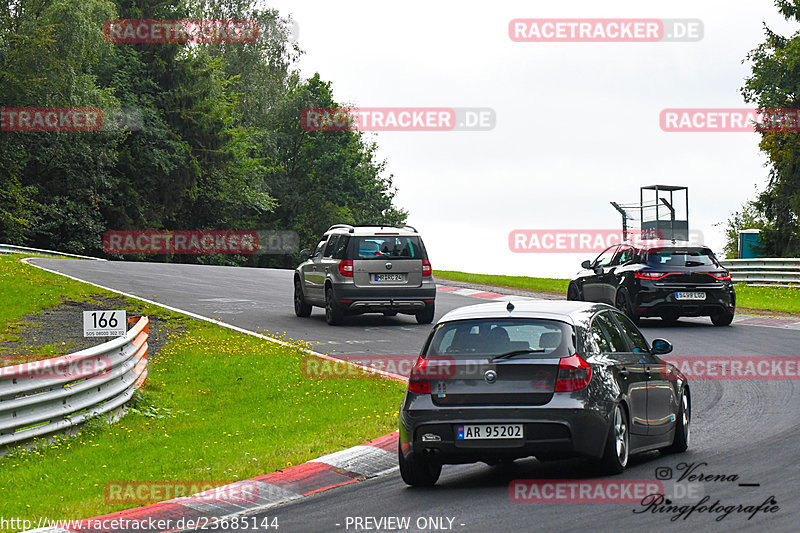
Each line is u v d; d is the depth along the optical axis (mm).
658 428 35750
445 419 31578
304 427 44844
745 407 46938
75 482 35094
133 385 52844
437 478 33344
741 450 36781
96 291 96750
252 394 54312
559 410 30922
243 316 87062
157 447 41719
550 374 31328
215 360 63375
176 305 92625
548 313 32938
